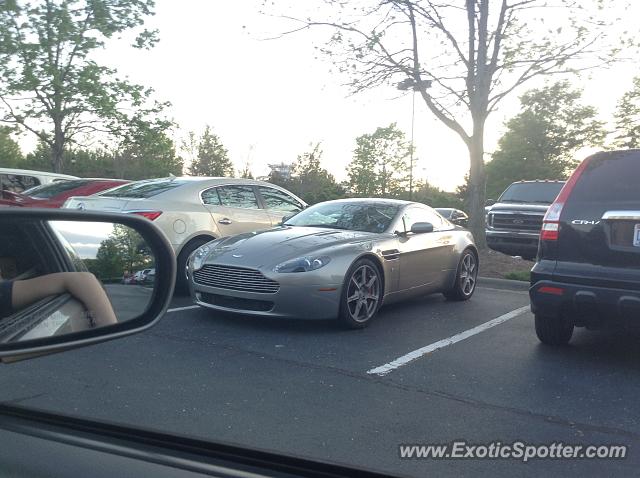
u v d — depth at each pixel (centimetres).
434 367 500
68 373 455
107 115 1756
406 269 691
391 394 433
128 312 264
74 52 1642
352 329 623
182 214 780
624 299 465
